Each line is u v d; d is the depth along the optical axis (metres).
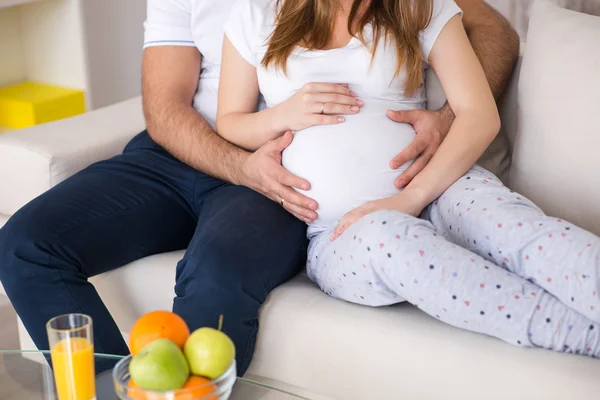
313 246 1.74
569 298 1.44
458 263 1.48
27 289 1.69
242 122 1.92
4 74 3.33
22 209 1.78
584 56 1.78
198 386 1.04
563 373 1.40
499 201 1.61
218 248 1.64
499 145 2.06
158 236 1.90
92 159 2.06
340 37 1.87
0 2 2.91
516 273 1.53
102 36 3.56
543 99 1.82
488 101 1.84
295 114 1.82
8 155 2.02
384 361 1.54
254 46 1.91
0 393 1.27
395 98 1.88
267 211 1.79
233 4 2.03
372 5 1.84
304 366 1.63
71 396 1.15
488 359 1.45
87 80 3.31
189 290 1.64
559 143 1.78
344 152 1.77
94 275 1.82
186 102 2.08
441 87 2.00
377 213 1.58
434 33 1.85
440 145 1.81
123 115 2.30
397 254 1.51
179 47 2.09
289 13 1.86
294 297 1.67
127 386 1.05
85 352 1.14
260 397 1.24
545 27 1.88
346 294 1.64
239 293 1.61
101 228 1.79
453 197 1.70
